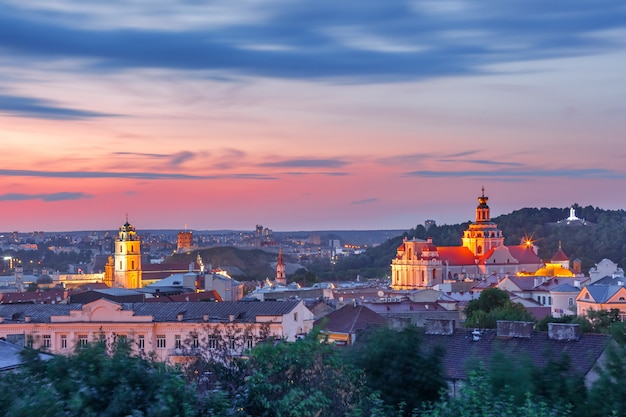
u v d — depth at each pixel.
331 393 60.84
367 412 64.06
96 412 50.84
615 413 57.81
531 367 65.00
